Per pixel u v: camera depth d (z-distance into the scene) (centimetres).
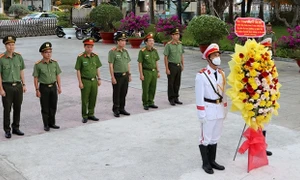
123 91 798
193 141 644
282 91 1015
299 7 2012
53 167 543
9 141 651
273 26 3209
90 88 750
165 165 547
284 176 512
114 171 529
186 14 3234
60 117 797
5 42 647
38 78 696
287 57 1502
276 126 725
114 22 2114
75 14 2464
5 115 665
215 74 505
